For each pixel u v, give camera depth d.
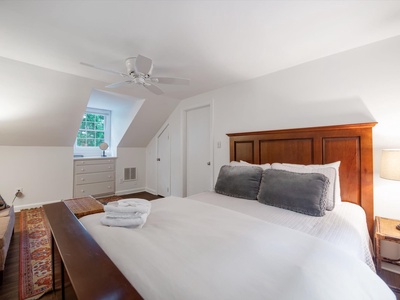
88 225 1.30
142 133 4.50
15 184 3.37
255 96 2.76
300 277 0.77
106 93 3.41
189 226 1.25
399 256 1.78
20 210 3.38
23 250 2.12
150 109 3.91
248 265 0.84
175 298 0.66
